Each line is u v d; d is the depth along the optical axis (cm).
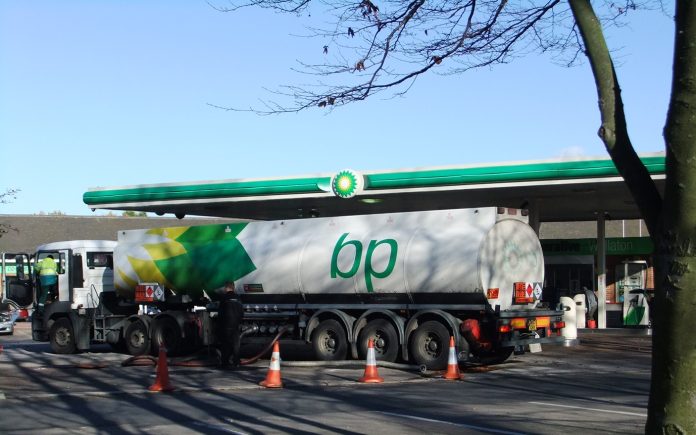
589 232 4978
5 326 3136
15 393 1354
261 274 1977
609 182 2027
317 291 1909
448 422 1034
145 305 2205
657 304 392
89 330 2219
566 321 2272
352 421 1045
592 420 1048
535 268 1841
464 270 1705
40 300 2312
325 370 1725
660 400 389
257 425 1016
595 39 432
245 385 1453
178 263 2108
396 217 1848
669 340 385
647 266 3216
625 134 425
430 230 1783
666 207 385
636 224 4966
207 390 1389
